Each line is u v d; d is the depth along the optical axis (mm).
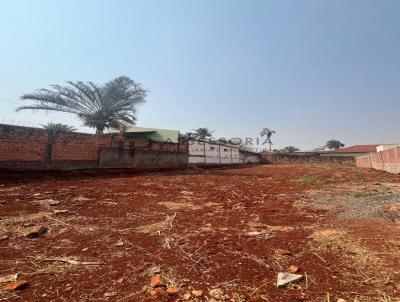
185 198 7367
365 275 2736
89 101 19984
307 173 17406
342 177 14289
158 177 13508
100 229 4273
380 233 4070
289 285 2535
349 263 3033
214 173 17438
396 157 16406
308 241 3795
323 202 6801
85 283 2559
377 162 20844
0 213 4949
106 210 5555
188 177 14023
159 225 4562
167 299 2289
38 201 6098
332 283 2580
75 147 13703
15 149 11180
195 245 3615
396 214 5121
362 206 6012
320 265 2990
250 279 2664
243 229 4410
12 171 10797
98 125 20719
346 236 3963
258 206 6379
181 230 4312
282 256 3252
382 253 3283
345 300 2275
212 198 7473
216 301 2266
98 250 3398
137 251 3381
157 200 6895
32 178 10383
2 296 2303
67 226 4383
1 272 2771
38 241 3703
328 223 4750
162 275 2734
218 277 2703
